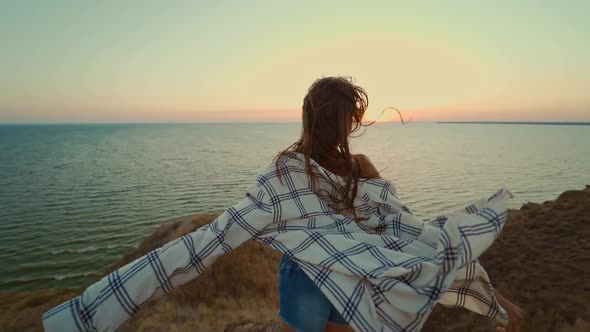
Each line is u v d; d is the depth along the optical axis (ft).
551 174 296.92
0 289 82.33
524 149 575.38
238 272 32.58
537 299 24.79
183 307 27.78
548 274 28.19
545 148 596.70
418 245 4.31
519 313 4.61
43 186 226.99
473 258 3.59
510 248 35.12
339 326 4.29
